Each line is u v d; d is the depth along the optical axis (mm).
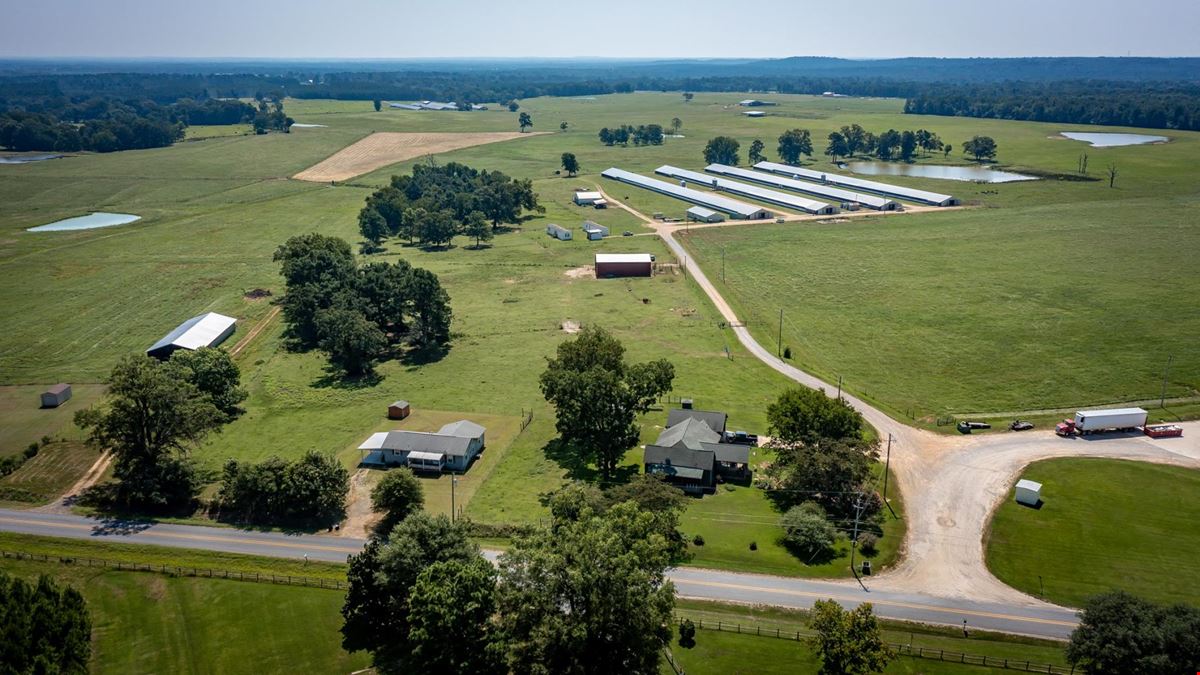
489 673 62719
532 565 63219
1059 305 153250
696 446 97250
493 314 159250
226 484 91875
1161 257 181375
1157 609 61281
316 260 157125
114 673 65438
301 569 79750
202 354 119125
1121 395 115938
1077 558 79000
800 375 126438
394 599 69250
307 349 144875
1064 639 68375
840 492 88688
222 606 74062
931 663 65625
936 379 123500
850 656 60500
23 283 177125
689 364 131500
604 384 94562
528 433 109938
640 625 60500
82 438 108125
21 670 57719
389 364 136625
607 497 85562
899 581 76688
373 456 103625
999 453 100188
